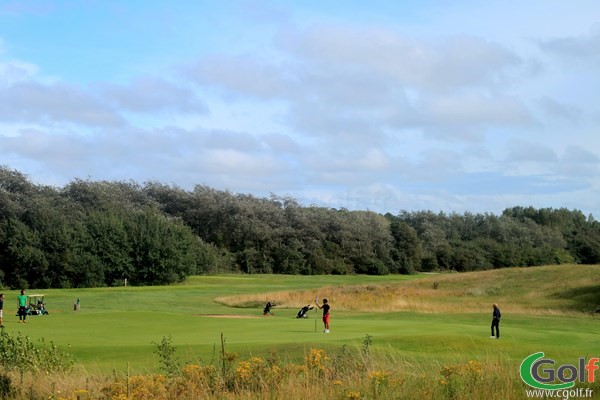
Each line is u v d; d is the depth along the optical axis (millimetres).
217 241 105062
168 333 26500
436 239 112812
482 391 10461
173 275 83312
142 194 108688
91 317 33938
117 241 82000
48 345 20875
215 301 58281
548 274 58000
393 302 50031
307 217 106438
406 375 12008
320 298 54188
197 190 109125
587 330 31125
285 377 11805
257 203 108812
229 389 11773
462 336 21328
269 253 103625
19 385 13406
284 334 24938
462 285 58625
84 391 11836
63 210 88562
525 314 42375
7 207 81250
